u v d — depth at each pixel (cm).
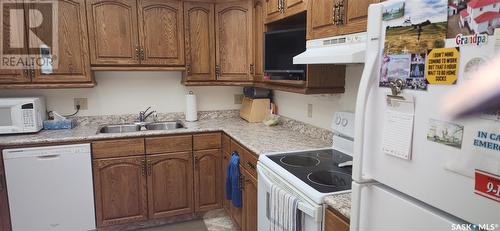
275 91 317
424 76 77
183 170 286
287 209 151
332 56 151
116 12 275
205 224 293
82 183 257
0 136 251
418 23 79
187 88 339
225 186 287
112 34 276
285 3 225
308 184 148
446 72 72
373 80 94
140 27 282
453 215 73
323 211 133
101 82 309
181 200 289
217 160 295
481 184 66
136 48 283
